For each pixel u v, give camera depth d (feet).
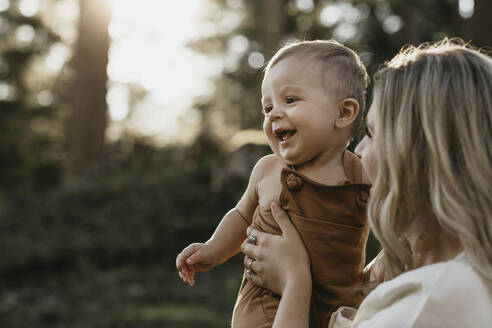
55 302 27.61
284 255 5.02
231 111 86.53
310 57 5.18
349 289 5.06
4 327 25.08
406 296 3.86
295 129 5.15
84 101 50.03
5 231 36.63
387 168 4.11
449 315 3.68
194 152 43.93
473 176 3.80
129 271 31.91
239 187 37.47
